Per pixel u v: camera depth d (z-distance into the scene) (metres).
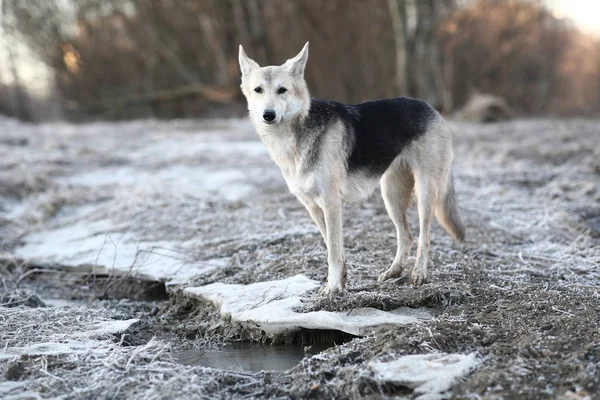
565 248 9.63
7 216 12.97
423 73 27.22
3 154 17.41
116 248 10.20
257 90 7.37
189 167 15.87
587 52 55.25
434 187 8.12
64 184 14.85
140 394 5.55
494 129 21.02
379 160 7.82
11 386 5.78
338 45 33.19
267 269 8.87
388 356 5.94
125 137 21.16
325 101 7.68
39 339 6.96
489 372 5.57
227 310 7.65
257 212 11.79
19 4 35.41
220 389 5.86
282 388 5.81
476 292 7.52
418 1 26.42
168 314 8.43
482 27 40.59
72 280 9.91
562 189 13.05
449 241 9.88
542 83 46.69
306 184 7.42
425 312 7.12
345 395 5.59
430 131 8.14
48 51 36.62
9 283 9.66
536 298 7.20
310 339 7.17
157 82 37.62
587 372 5.43
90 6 36.06
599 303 7.03
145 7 34.50
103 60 36.75
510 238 10.17
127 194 13.38
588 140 17.77
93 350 6.59
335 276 7.45
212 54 35.38
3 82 40.94
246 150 17.73
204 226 11.33
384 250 9.34
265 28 32.09
